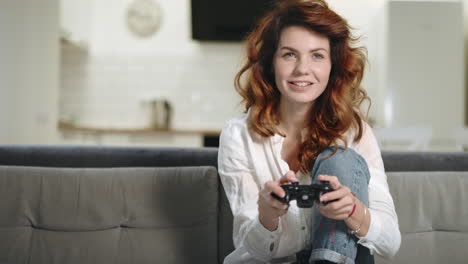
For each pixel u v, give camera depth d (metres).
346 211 1.01
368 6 5.45
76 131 4.75
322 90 1.27
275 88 1.36
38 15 4.14
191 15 5.31
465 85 5.24
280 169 1.29
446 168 1.64
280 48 1.27
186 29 5.53
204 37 5.35
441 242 1.50
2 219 1.46
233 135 1.35
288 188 1.02
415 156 1.65
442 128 4.80
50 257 1.44
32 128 4.12
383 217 1.12
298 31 1.25
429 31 4.81
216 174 1.55
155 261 1.45
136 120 5.46
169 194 1.50
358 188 1.10
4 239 1.45
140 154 1.64
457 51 4.80
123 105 5.48
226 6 5.29
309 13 1.25
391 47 4.83
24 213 1.47
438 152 1.68
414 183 1.54
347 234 1.06
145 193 1.50
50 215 1.47
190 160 1.63
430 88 4.80
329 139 1.25
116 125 5.45
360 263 1.09
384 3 5.05
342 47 1.31
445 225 1.51
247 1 5.27
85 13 5.38
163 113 5.25
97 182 1.50
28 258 1.44
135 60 5.51
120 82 5.48
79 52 5.48
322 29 1.25
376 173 1.25
